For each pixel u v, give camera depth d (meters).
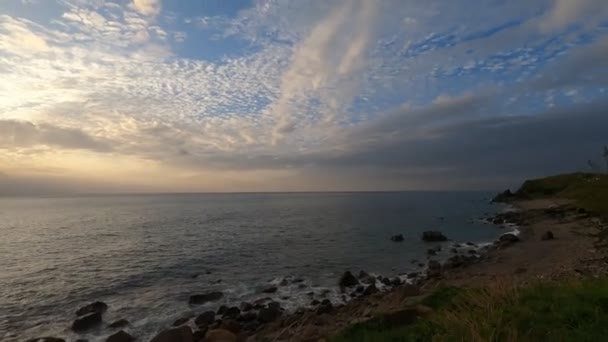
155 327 21.36
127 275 33.75
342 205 147.62
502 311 9.38
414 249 44.47
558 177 111.75
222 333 17.34
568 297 10.24
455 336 8.55
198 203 186.50
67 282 31.62
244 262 38.72
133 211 122.56
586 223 45.16
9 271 35.81
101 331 21.00
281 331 18.02
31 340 18.86
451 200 173.00
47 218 96.75
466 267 30.80
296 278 31.78
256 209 128.62
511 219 65.25
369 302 22.30
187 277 32.91
